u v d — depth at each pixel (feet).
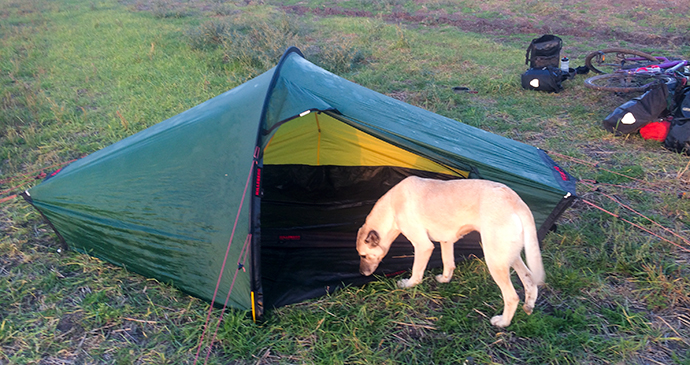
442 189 12.25
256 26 46.34
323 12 61.26
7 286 13.47
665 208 16.96
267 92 13.23
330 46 38.68
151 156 13.71
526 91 30.07
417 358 11.02
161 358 10.98
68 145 23.27
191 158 13.08
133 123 25.41
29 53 41.22
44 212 14.47
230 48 38.68
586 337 11.27
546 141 22.84
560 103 27.78
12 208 17.94
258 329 11.85
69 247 15.02
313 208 18.83
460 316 12.13
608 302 12.70
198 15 60.54
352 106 14.80
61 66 37.70
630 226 16.08
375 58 39.22
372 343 11.51
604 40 42.57
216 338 11.51
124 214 13.42
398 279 14.07
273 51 36.76
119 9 66.44
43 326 12.08
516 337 11.53
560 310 12.38
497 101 28.78
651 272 13.38
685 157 20.61
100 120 26.48
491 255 11.20
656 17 46.50
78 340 11.60
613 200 17.69
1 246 15.25
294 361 10.95
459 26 51.37
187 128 13.76
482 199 11.42
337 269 14.56
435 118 16.94
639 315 11.99
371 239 12.91
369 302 12.92
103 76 34.50
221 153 12.69
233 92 14.94
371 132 14.21
